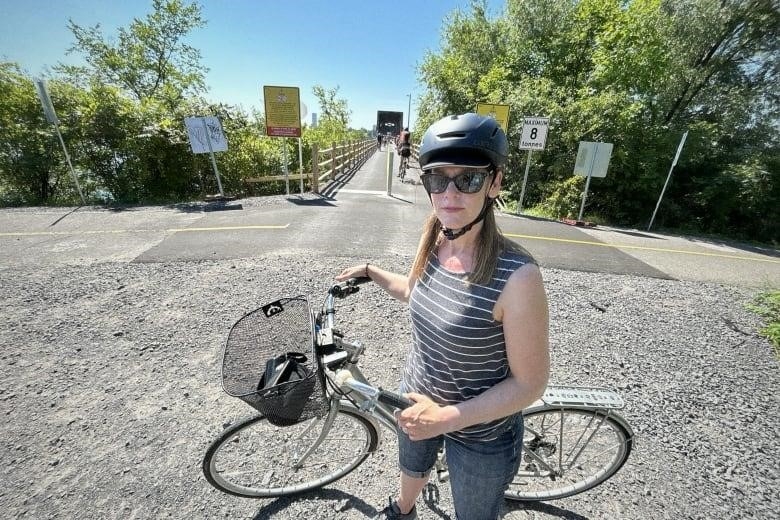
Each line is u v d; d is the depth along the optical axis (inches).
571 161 473.7
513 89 536.1
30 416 101.3
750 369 132.7
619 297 190.5
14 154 432.5
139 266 204.7
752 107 525.3
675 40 507.5
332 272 199.3
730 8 489.7
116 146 457.4
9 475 84.9
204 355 128.7
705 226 510.0
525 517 78.0
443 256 50.1
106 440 94.5
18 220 307.0
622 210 499.8
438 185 43.6
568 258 254.2
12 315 152.3
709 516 78.7
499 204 482.6
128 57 618.2
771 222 492.7
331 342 60.5
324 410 59.8
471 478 54.2
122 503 79.6
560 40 565.9
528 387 41.8
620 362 133.3
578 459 86.9
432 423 42.3
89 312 155.3
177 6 616.7
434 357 49.3
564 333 151.3
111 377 117.1
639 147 477.1
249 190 544.1
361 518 77.6
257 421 71.1
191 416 102.7
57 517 76.5
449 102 732.7
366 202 398.9
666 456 93.5
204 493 82.2
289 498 81.8
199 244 244.1
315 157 434.6
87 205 392.5
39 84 353.4
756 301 192.1
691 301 190.4
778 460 93.6
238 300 166.9
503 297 40.4
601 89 495.2
